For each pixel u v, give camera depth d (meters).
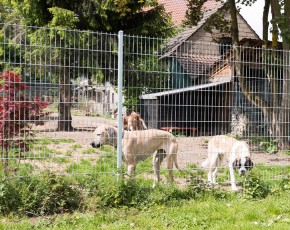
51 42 7.25
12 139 6.86
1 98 6.75
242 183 7.93
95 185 6.93
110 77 7.54
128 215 6.37
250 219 6.30
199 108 8.50
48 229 5.64
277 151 9.41
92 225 5.86
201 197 7.36
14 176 6.56
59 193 6.54
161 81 7.79
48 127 7.67
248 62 8.91
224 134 8.69
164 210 6.59
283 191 7.86
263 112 10.54
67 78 7.00
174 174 9.27
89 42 7.52
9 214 6.13
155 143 7.75
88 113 7.15
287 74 9.45
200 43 8.20
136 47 8.24
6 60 6.87
